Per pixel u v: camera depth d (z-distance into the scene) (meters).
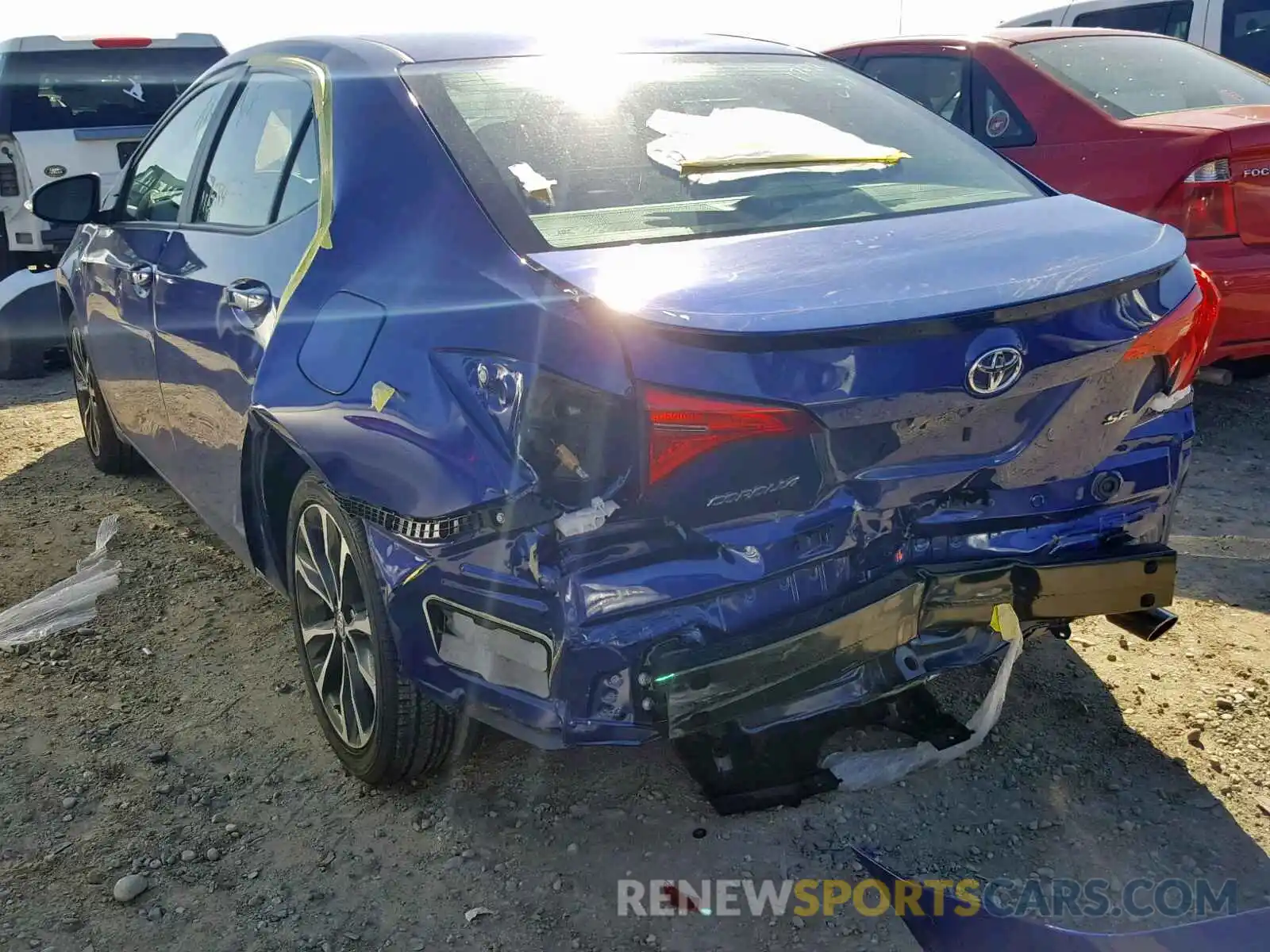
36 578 4.10
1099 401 2.39
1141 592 2.55
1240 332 4.81
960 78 5.86
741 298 2.11
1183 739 2.92
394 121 2.75
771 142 2.89
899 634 2.35
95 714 3.22
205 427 3.41
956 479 2.31
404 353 2.40
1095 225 2.61
